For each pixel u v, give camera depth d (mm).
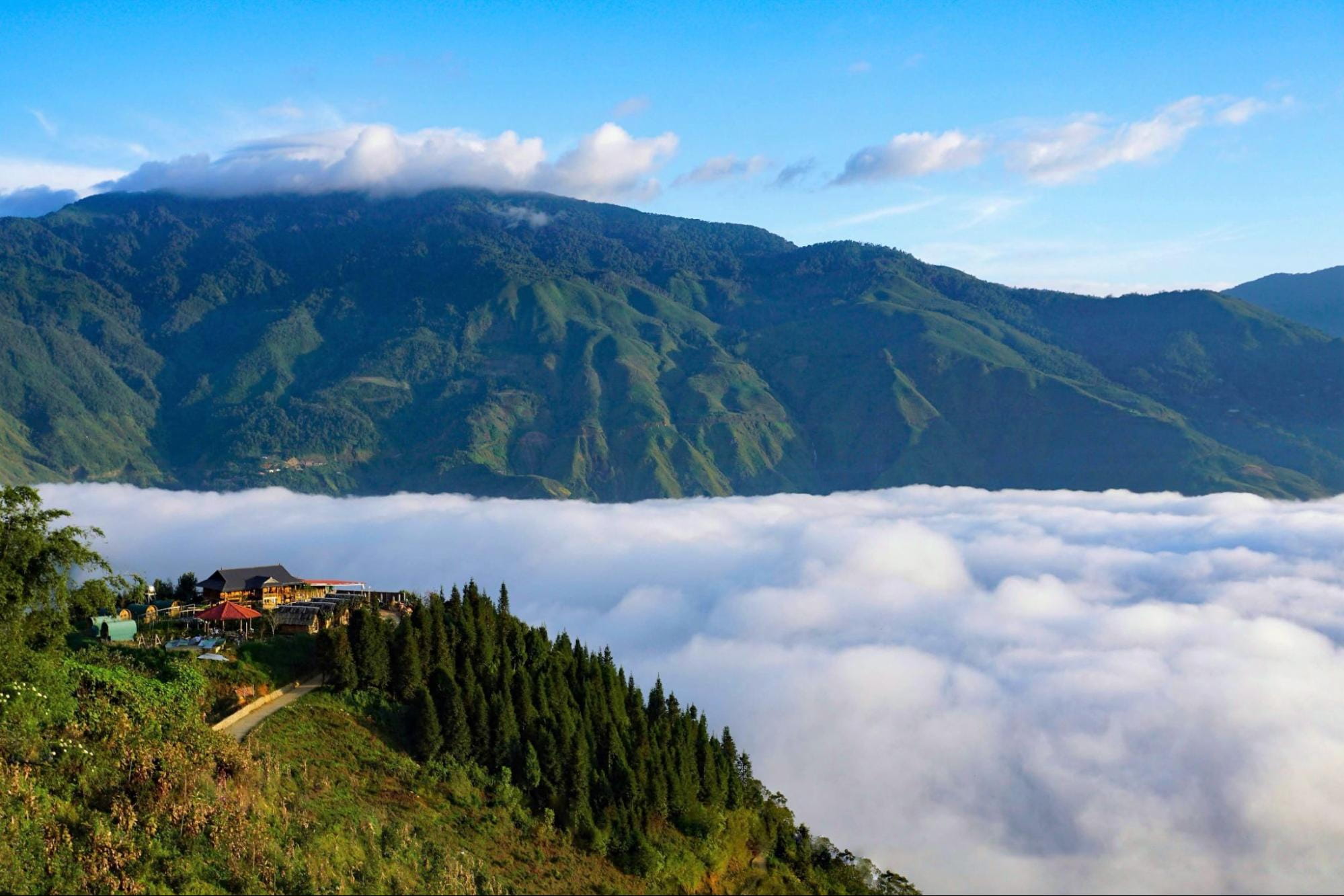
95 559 67062
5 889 46219
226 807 56031
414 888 58844
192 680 73750
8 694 57312
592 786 81938
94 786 54031
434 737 76250
